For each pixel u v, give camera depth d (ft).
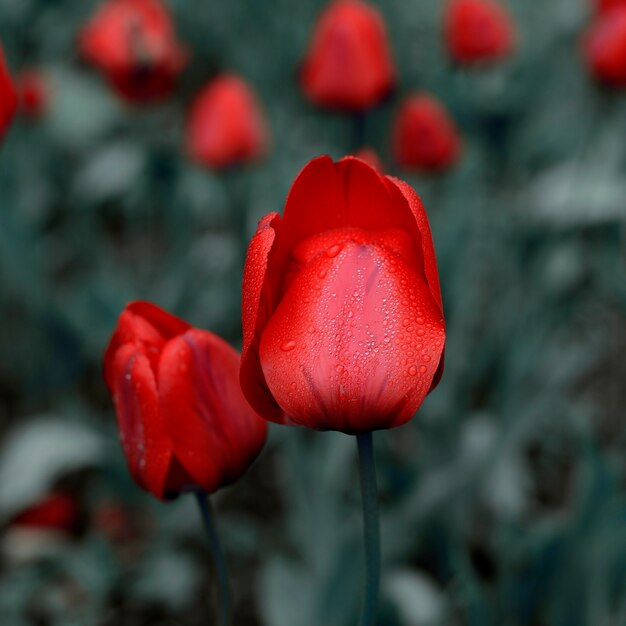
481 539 6.54
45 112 7.13
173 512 6.41
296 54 8.04
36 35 8.15
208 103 6.48
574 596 6.01
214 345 4.08
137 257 7.50
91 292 6.61
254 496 6.77
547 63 7.79
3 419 6.94
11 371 7.06
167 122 8.09
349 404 3.45
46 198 7.53
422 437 6.40
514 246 6.84
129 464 4.22
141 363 3.97
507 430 6.47
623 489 6.39
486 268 7.19
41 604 6.30
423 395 3.43
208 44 8.54
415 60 8.04
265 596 6.11
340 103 6.52
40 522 6.39
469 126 7.30
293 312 3.49
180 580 6.34
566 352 6.70
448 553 6.33
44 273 7.06
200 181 7.07
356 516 6.16
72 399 6.70
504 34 6.88
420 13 8.64
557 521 6.08
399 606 5.88
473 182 6.55
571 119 7.45
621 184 6.79
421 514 6.14
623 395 7.03
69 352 6.84
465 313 6.57
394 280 3.46
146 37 6.55
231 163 6.51
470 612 5.88
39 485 6.37
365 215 3.66
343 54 6.46
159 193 7.07
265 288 3.54
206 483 4.15
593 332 7.23
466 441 6.40
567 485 6.75
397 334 3.43
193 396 4.03
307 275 3.51
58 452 6.39
